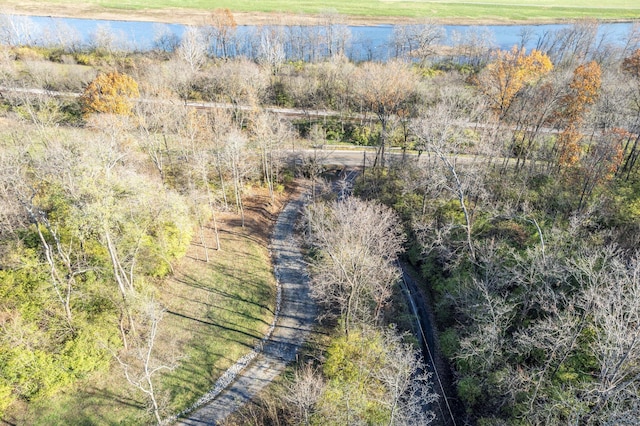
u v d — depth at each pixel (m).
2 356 35.50
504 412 36.84
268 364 43.25
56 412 36.75
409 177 63.47
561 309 39.72
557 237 42.06
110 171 44.84
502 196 57.75
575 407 29.36
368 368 38.94
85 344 39.19
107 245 40.81
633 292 30.62
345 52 125.69
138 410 37.84
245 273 54.66
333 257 38.84
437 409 40.19
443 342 45.94
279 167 76.12
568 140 59.50
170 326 45.97
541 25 151.25
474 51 116.25
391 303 49.50
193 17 153.50
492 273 43.00
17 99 75.56
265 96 93.25
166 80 83.12
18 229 44.50
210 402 39.41
